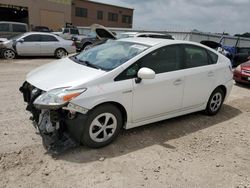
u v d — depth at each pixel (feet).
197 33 67.77
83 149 12.39
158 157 12.32
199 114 18.69
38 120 12.38
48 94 11.29
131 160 11.87
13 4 111.65
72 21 158.10
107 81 12.32
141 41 15.39
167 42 15.07
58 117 11.51
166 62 14.74
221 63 18.15
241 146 14.30
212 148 13.76
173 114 15.71
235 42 74.79
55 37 47.55
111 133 12.98
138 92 13.25
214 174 11.41
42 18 119.65
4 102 18.26
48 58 47.47
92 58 14.85
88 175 10.55
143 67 13.57
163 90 14.38
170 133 15.10
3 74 29.09
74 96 11.30
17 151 11.78
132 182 10.36
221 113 19.45
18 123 14.73
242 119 18.54
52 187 9.71
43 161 11.20
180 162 12.08
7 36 51.93
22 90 13.65
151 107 14.16
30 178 10.09
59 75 12.69
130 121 13.61
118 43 15.88
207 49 17.38
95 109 12.02
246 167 12.21
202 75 16.44
